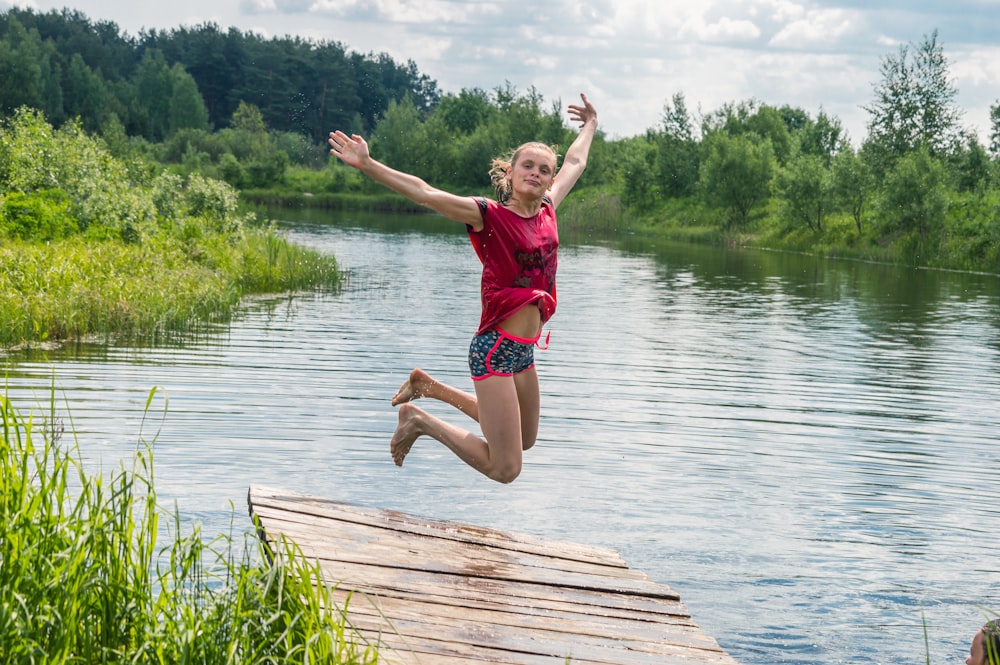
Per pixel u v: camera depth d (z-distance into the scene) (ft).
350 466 26.13
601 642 14.85
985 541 22.81
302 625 12.15
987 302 82.28
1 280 47.55
